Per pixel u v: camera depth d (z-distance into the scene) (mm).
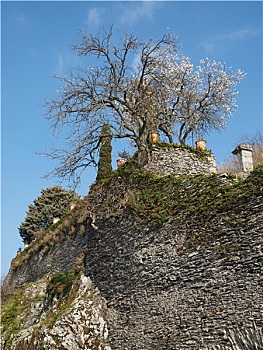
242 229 12078
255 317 11211
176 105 29172
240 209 12289
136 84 22859
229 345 11648
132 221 16250
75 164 20938
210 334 12219
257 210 11867
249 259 11695
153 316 14367
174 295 13672
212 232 12883
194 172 18062
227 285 12070
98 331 16406
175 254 13961
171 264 14023
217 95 29922
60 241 24141
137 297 15289
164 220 14727
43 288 23125
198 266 13039
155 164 17562
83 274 18734
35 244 27422
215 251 12625
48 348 16781
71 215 23547
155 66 23844
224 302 12047
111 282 16922
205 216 13266
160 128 27062
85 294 17812
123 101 22312
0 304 24953
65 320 17078
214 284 12430
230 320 11773
